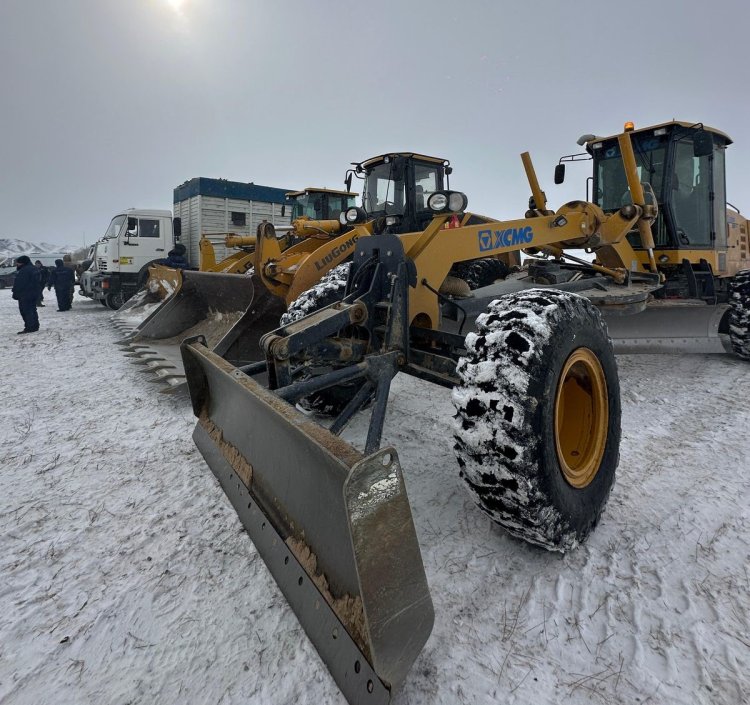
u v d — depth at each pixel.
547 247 4.32
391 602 1.17
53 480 2.82
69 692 1.46
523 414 1.65
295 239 8.04
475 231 2.94
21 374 5.48
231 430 2.21
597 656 1.53
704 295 5.37
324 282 3.46
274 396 1.73
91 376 5.35
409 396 4.30
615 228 4.18
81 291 15.13
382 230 5.52
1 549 2.17
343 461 1.16
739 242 6.63
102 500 2.58
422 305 2.67
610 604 1.73
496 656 1.53
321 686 1.45
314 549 1.49
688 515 2.28
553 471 1.74
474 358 1.83
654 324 5.15
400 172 6.46
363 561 1.11
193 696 1.44
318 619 1.41
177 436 3.48
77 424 3.77
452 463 2.90
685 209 5.45
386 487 1.17
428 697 1.40
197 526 2.32
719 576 1.87
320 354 2.42
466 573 1.90
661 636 1.59
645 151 5.34
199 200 12.43
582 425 2.15
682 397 4.08
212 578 1.95
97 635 1.67
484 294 3.79
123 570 2.01
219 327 5.74
